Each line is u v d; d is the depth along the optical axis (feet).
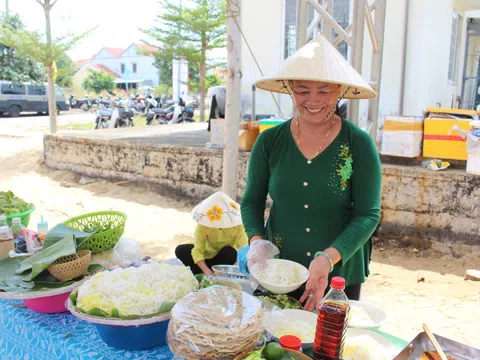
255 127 21.95
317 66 6.23
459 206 16.66
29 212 13.56
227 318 4.97
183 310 5.08
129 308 5.56
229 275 8.02
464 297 13.23
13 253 7.75
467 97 35.94
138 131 36.83
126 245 8.40
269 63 31.42
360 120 27.50
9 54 97.30
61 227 7.95
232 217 9.28
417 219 17.43
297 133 6.96
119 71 179.01
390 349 5.59
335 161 6.70
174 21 53.93
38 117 69.87
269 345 4.99
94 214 9.05
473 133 16.19
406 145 17.80
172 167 24.63
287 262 6.82
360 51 16.01
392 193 17.72
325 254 6.11
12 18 80.64
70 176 29.53
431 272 15.12
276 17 30.71
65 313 6.86
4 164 32.35
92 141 28.43
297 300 7.30
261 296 7.03
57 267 6.79
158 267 6.45
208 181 23.30
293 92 6.69
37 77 101.40
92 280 6.13
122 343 5.74
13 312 6.91
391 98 27.50
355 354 5.35
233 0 15.35
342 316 5.01
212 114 26.09
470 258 16.03
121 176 27.25
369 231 6.40
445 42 29.17
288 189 6.94
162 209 22.70
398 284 14.19
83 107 88.63
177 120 51.21
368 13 17.11
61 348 6.03
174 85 100.27
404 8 26.12
